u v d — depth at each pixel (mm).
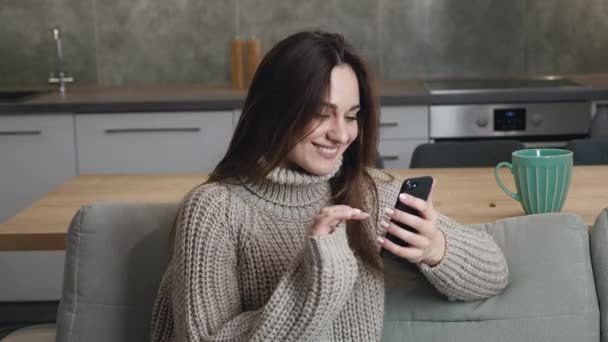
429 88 4207
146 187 2643
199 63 4754
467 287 1714
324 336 1619
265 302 1605
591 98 4043
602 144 3049
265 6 4695
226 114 4074
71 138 4086
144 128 4082
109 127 4086
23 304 3838
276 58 1533
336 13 4695
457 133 4070
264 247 1594
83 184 2699
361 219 1583
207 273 1532
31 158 4102
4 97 4293
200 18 4707
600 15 4664
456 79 4688
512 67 4742
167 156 4113
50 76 4719
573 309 1804
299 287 1446
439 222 1724
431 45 4719
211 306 1525
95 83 4762
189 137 4098
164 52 4734
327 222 1467
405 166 4113
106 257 1895
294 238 1619
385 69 4746
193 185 2658
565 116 4066
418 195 1616
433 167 3086
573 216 1889
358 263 1666
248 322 1483
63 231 2152
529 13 4684
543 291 1811
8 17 4664
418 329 1812
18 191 4129
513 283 1830
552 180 2090
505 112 4062
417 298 1822
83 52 4727
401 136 4082
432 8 4680
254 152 1574
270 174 1578
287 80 1511
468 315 1798
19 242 2150
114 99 4125
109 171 4121
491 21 4695
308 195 1642
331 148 1562
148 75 4762
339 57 1535
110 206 1934
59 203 2453
